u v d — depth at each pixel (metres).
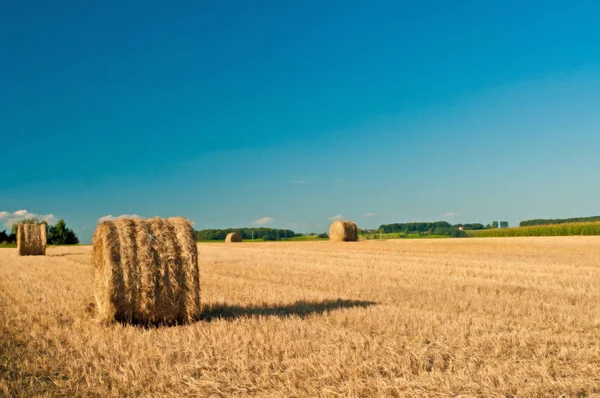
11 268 20.12
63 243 60.34
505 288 13.51
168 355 6.92
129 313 9.12
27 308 10.60
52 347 7.58
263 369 6.33
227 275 17.05
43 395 5.63
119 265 9.09
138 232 9.41
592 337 8.02
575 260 21.67
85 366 6.54
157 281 9.27
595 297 11.93
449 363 6.55
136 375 6.18
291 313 9.92
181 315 9.51
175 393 5.70
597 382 5.87
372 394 5.55
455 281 15.02
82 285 14.42
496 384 5.86
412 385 5.74
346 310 9.91
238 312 10.15
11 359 6.97
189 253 9.57
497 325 8.70
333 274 17.14
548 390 5.62
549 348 7.29
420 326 8.51
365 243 39.56
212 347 7.32
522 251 27.44
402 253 27.19
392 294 12.43
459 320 9.04
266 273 17.55
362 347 7.18
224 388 5.77
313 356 6.77
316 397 5.46
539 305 10.70
